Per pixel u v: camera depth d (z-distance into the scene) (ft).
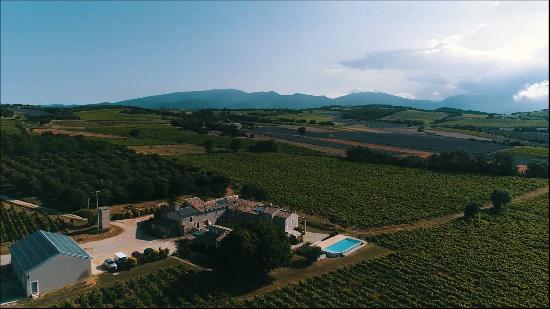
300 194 523.29
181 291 266.57
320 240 374.84
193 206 390.42
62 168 522.88
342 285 289.53
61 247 276.00
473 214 453.58
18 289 260.62
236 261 280.51
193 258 319.06
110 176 502.79
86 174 509.35
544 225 446.19
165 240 354.74
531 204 523.70
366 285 291.99
